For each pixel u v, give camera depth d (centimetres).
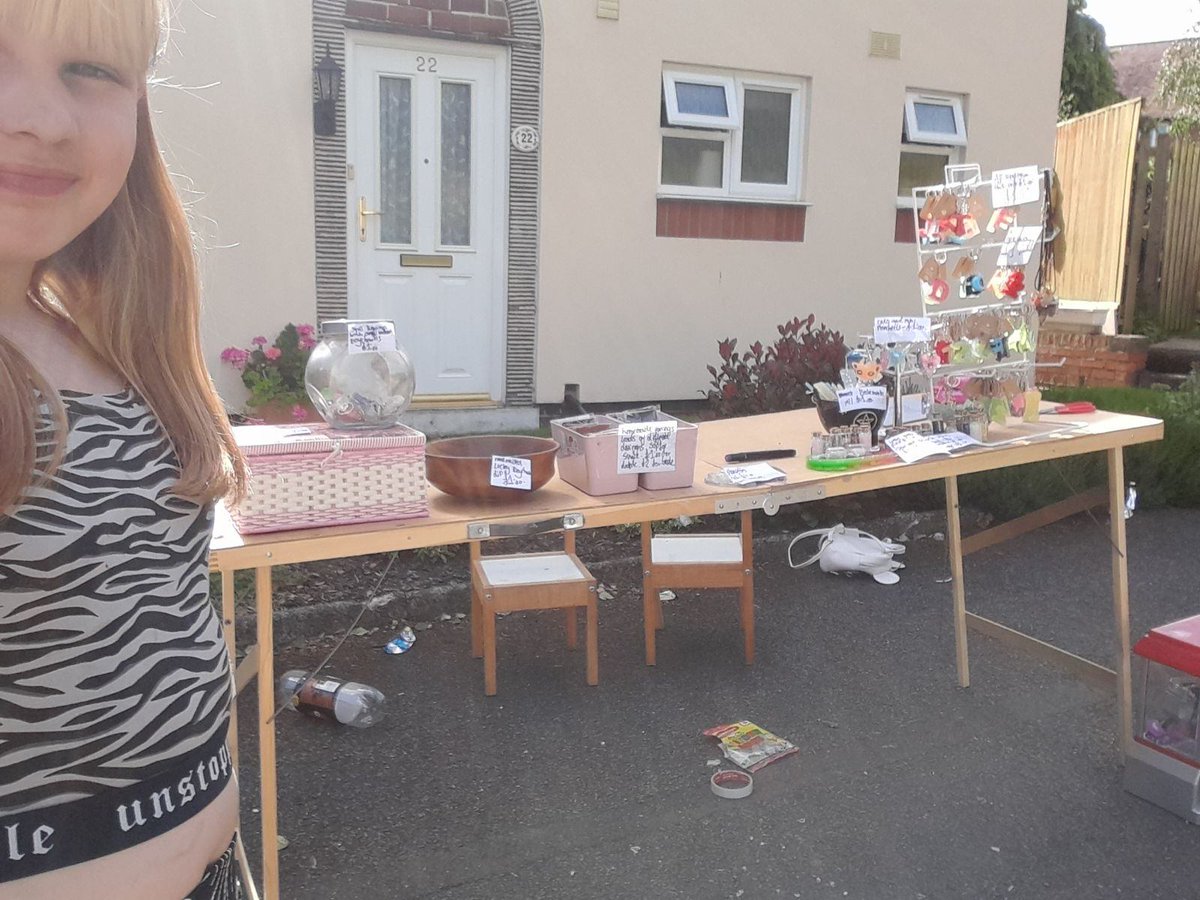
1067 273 1002
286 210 577
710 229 684
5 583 83
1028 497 541
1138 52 1939
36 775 85
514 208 626
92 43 88
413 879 240
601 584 441
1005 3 754
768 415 350
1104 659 377
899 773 291
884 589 448
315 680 323
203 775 99
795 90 704
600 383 670
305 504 193
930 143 751
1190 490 595
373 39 582
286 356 574
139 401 101
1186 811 268
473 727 316
